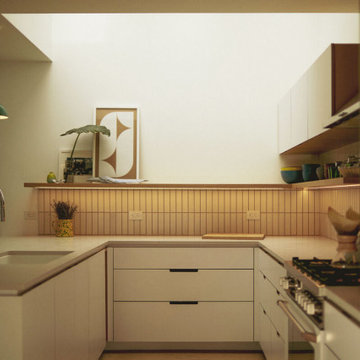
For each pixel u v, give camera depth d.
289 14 3.52
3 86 3.51
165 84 3.54
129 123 3.52
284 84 3.52
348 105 2.14
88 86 3.54
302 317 1.73
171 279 2.98
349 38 2.80
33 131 3.52
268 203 3.52
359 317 1.16
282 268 2.18
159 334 2.97
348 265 1.83
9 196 3.50
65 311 1.97
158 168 3.53
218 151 3.52
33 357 1.56
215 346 3.07
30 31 3.09
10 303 1.46
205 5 2.30
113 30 3.54
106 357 2.92
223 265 2.98
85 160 3.50
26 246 2.69
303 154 3.48
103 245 2.87
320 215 3.48
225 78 3.53
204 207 3.52
